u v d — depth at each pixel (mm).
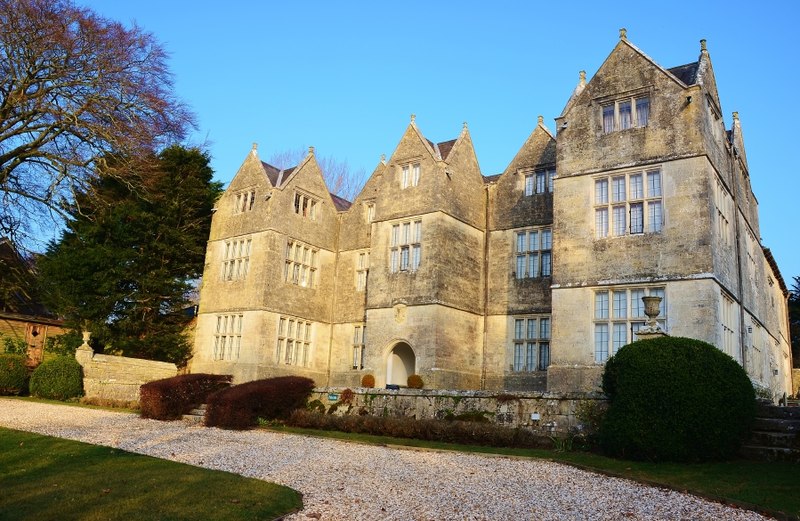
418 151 25641
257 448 14125
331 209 32000
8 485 8992
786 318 36719
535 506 9141
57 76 23922
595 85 20625
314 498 9367
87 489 8883
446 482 10719
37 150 25312
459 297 24531
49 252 30828
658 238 18438
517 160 26203
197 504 8359
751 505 9039
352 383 28984
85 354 25859
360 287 30203
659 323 18016
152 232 30156
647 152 19125
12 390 25906
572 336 19234
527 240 25156
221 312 29562
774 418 13336
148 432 16125
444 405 17375
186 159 31750
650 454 12430
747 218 24109
